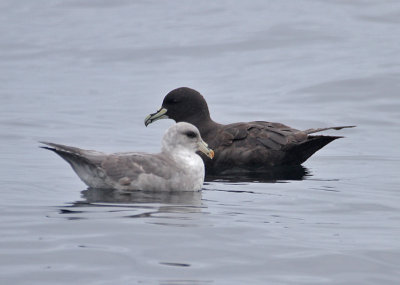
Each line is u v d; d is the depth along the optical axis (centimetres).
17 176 1480
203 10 3484
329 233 1120
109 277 930
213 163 1675
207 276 941
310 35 2991
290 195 1362
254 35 3016
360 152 1783
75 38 3138
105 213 1186
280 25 3122
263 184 1473
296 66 2639
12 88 2506
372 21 3167
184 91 1772
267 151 1642
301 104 2247
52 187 1388
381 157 1730
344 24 3131
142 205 1248
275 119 2108
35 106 2269
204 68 2695
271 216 1205
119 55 2892
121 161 1367
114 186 1366
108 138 1911
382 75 2425
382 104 2206
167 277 935
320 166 1655
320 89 2361
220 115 2156
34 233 1079
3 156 1673
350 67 2556
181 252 1018
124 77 2627
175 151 1416
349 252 1036
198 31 3133
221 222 1155
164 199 1304
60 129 1994
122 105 2294
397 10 3294
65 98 2375
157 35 3108
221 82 2512
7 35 3200
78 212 1192
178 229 1108
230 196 1349
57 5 3703
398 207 1280
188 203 1278
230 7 3503
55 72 2709
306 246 1055
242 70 2644
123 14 3500
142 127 2056
